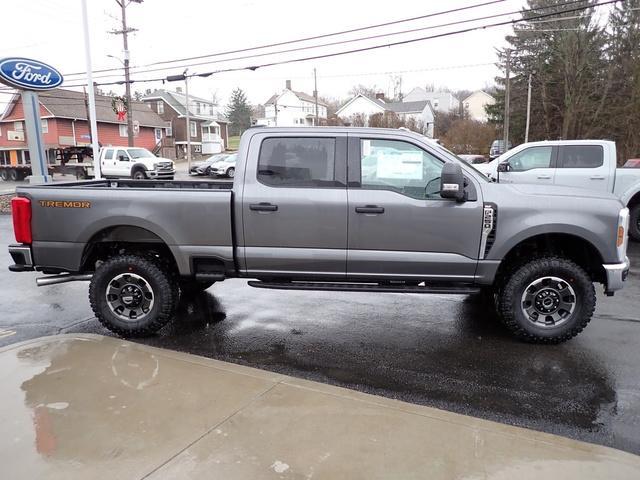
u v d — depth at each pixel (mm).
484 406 3357
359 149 4422
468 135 49250
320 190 4402
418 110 66500
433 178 4379
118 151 27656
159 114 59875
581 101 37031
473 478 2416
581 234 4234
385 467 2496
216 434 2785
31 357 3881
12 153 41875
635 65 34344
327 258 4461
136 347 4113
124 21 30141
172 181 5895
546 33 39875
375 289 4477
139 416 2979
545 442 2748
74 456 2578
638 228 9648
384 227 4355
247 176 4496
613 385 3676
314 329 4953
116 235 4656
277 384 3438
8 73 11742
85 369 3658
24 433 2797
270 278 4637
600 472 2477
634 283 6691
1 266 8086
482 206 4273
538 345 4480
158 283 4578
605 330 4852
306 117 80438
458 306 5719
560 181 9695
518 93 42781
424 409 3115
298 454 2602
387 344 4535
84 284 6852
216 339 4672
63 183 5348
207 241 4520
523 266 4402
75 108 42438
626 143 35781
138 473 2441
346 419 2969
